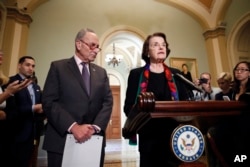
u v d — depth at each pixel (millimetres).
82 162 1479
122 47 12016
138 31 6691
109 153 6168
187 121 1081
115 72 12727
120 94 12633
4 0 5359
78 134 1494
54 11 6184
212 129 1316
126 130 1419
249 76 2822
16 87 1977
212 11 7238
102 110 1777
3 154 2314
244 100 1052
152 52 1725
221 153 1369
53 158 1556
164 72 1721
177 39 7039
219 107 1018
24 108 2518
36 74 5629
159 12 7098
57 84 1724
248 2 6145
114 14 6652
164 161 1107
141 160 1350
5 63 5102
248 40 6715
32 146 2570
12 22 5410
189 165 991
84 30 1854
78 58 1874
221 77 3365
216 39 7020
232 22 6723
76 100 1698
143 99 942
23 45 5488
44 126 3049
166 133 1111
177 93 1611
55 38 5996
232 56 6641
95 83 1830
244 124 1173
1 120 2348
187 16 7375
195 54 7055
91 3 6547
